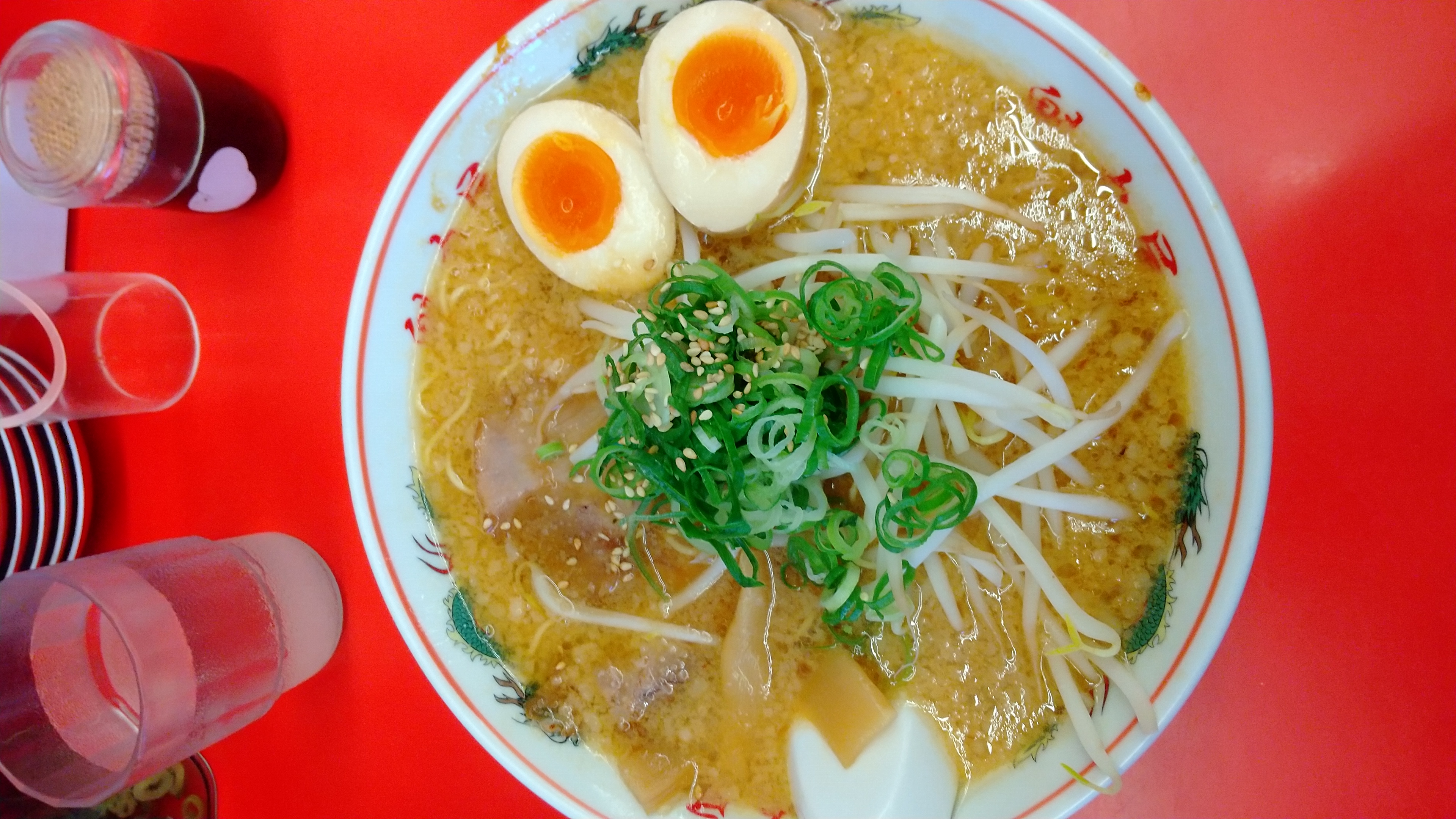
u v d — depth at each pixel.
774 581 0.25
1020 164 0.23
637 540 0.26
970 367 0.24
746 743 0.25
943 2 0.22
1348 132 0.25
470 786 0.29
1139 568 0.23
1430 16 0.25
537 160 0.25
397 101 0.29
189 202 0.29
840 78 0.24
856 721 0.24
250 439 0.30
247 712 0.27
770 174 0.24
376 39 0.29
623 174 0.25
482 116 0.25
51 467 0.29
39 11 0.32
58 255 0.31
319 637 0.29
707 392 0.23
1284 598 0.26
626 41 0.24
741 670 0.25
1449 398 0.25
